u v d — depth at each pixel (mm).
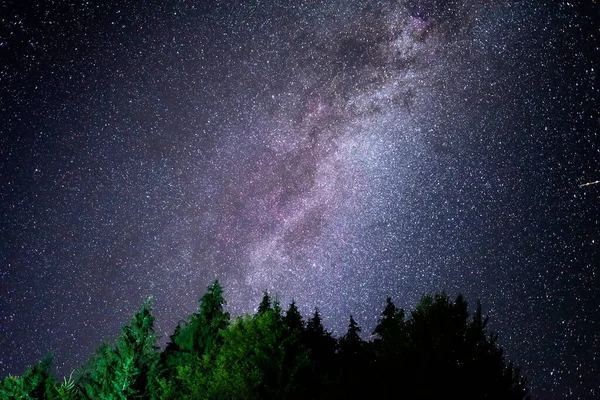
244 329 13219
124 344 14867
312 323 17672
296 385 12516
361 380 12352
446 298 12383
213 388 12039
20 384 13789
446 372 10969
